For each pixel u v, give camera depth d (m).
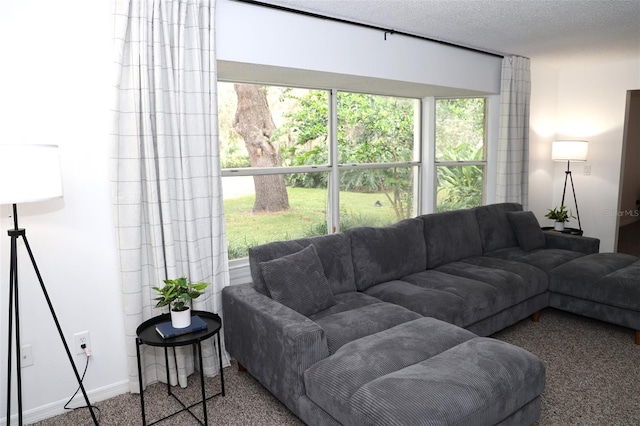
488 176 5.04
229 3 2.78
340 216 4.12
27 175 1.86
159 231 2.58
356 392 1.86
